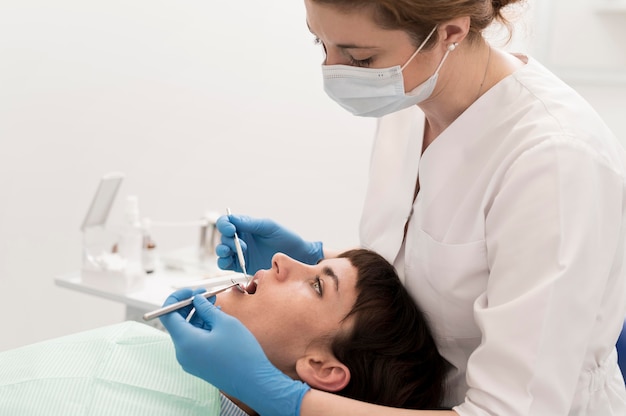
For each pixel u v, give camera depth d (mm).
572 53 2664
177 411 1296
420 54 1114
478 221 1196
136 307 2160
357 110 1250
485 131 1224
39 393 1290
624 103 2652
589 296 1040
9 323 2750
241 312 1361
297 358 1335
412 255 1366
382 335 1328
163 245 2957
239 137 2916
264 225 1624
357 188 2916
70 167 2732
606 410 1273
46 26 2578
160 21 2736
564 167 1047
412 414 1069
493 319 1061
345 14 1044
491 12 1171
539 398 1036
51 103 2645
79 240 2822
